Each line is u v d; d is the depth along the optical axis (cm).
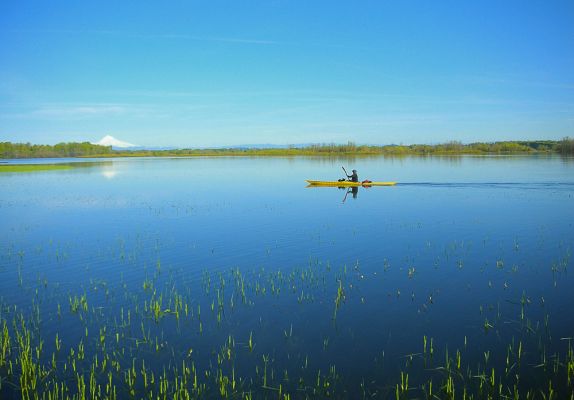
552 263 1747
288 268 1772
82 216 2984
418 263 1795
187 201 3647
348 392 936
